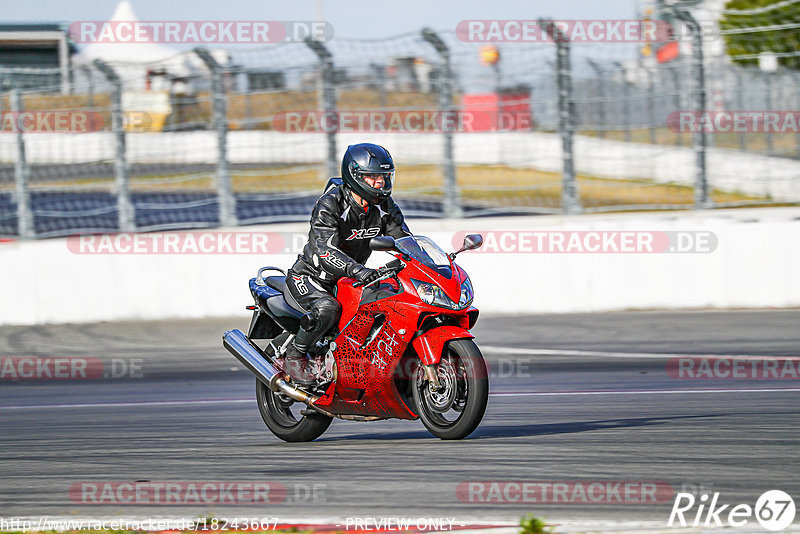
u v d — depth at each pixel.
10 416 27.89
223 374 33.09
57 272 43.50
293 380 22.78
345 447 21.81
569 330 37.94
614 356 33.22
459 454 20.03
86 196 61.56
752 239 40.81
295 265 23.22
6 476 19.89
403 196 47.25
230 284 43.00
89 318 43.41
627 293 41.47
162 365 34.78
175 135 47.78
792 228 40.59
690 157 46.31
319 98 45.41
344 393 22.06
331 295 22.70
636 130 45.41
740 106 45.09
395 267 21.09
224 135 46.22
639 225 41.50
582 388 28.66
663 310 41.25
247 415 26.77
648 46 44.38
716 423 22.98
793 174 45.78
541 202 48.47
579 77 43.88
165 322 42.53
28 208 47.31
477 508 15.95
